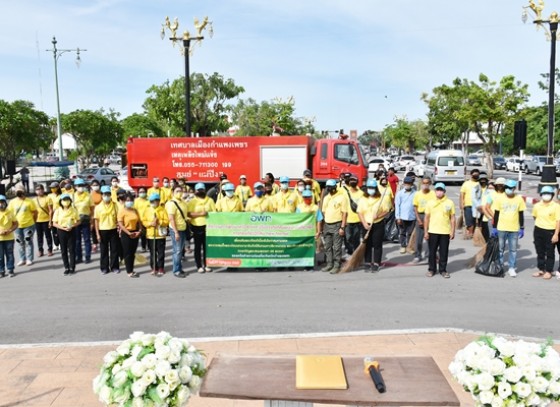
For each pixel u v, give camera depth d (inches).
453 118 1706.4
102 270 422.0
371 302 325.1
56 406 193.8
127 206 405.4
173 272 408.2
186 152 693.3
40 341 268.5
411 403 118.0
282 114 1768.0
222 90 1323.8
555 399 128.7
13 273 422.6
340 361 137.9
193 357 136.7
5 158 1248.8
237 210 431.2
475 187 528.4
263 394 122.3
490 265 390.9
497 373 127.0
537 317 293.0
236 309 315.3
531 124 1727.4
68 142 1801.2
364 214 409.1
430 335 262.4
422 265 431.8
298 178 685.3
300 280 386.3
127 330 282.4
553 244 378.3
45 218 502.9
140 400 125.6
